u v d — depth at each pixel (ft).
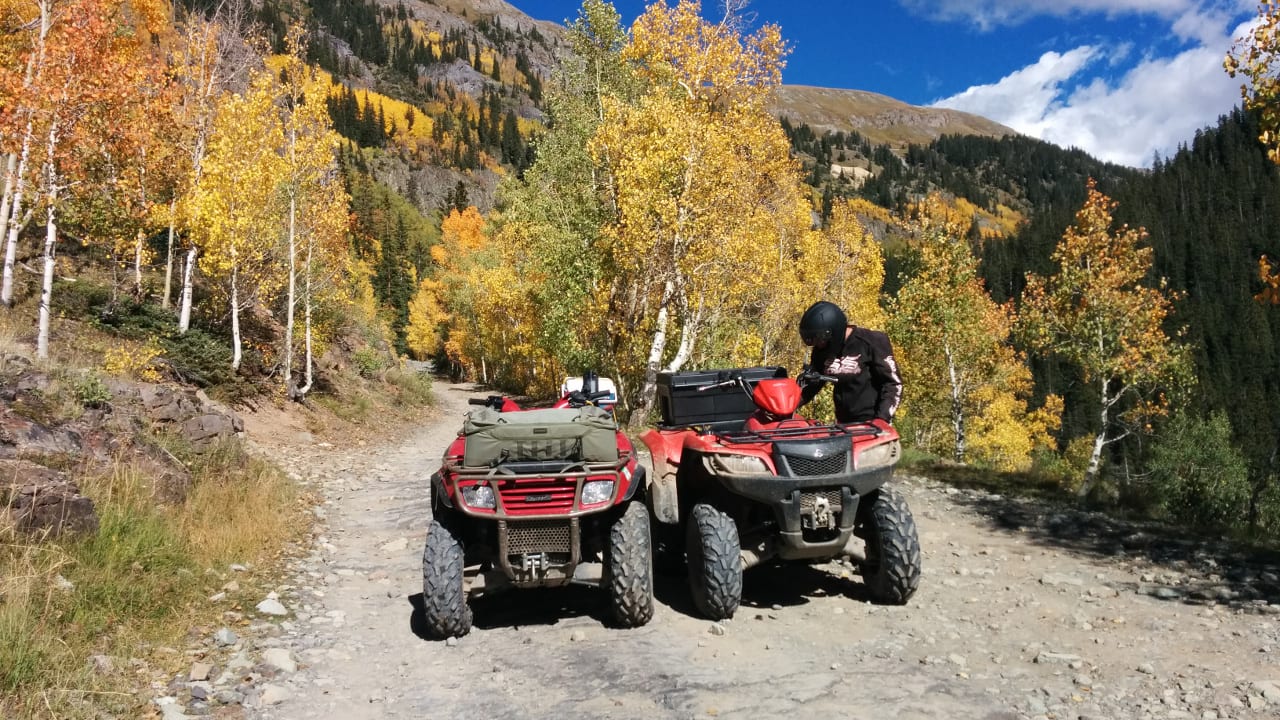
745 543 18.51
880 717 12.45
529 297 124.88
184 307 66.18
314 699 14.67
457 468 17.51
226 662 16.34
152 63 58.75
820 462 16.89
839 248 114.52
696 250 72.08
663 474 19.51
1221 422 90.48
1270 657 14.23
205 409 41.22
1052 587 19.74
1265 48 34.53
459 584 17.52
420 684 15.30
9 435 23.18
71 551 19.26
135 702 13.91
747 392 20.98
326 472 48.44
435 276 288.71
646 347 82.33
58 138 47.39
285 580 23.24
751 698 13.46
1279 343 402.52
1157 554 22.65
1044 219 612.29
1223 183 653.71
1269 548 23.17
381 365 116.57
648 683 14.44
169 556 21.53
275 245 71.92
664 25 74.64
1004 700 13.00
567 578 17.78
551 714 13.41
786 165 89.15
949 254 106.73
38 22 51.19
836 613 18.06
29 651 14.21
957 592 19.57
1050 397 187.21
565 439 17.90
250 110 63.87
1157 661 14.43
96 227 60.95
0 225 57.31
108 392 30.40
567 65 95.04
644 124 73.20
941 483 36.19
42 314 45.83
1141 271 92.53
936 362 112.68
